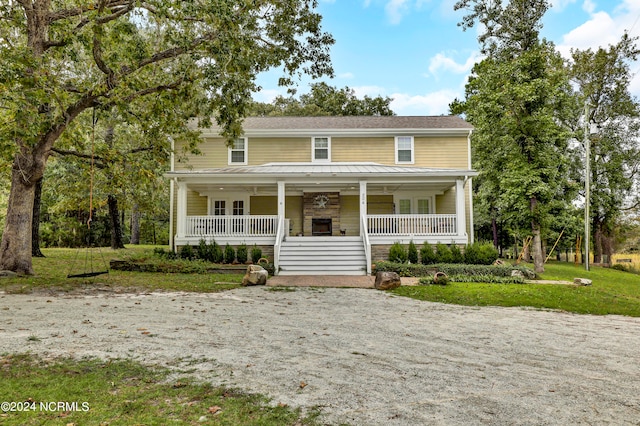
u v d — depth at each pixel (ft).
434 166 63.62
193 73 38.63
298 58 44.37
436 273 40.37
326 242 52.42
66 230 88.48
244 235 52.31
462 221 52.26
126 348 17.62
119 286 34.86
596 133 88.94
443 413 11.85
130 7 35.58
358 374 15.03
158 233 125.70
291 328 22.11
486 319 26.00
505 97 57.11
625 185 87.86
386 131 63.52
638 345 20.21
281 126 65.36
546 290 36.78
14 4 37.73
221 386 13.66
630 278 67.36
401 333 21.63
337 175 51.55
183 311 25.71
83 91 37.96
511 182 58.18
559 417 11.75
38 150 37.40
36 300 27.53
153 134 47.75
